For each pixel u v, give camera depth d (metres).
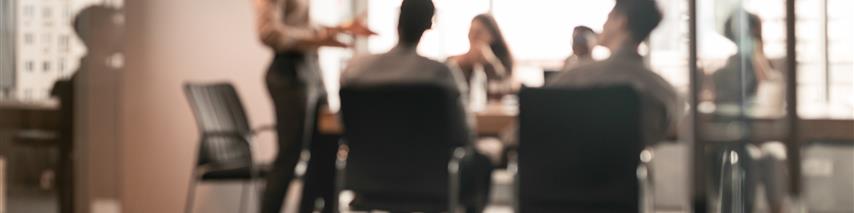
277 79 3.09
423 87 3.02
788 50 1.52
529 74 3.19
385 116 3.03
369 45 3.15
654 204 2.94
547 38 3.23
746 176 1.75
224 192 3.41
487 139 3.03
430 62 3.06
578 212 2.97
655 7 2.97
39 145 3.43
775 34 1.58
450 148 3.00
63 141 3.53
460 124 3.01
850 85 1.43
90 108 3.62
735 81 1.78
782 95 1.55
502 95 3.03
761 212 1.67
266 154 3.26
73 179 3.59
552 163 2.98
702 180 1.97
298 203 3.17
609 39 3.00
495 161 3.01
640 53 3.02
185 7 3.75
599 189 2.95
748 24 1.71
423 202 3.03
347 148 3.09
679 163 2.86
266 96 3.36
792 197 1.55
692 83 1.97
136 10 3.84
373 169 3.06
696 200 1.99
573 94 2.97
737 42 1.76
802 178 1.52
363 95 3.06
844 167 1.46
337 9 3.38
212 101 3.44
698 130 2.00
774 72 1.58
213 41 3.74
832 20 1.44
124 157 3.80
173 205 3.89
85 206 3.65
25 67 3.39
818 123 1.48
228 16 3.66
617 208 2.95
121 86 3.76
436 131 3.01
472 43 3.14
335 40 3.08
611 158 2.95
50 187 3.52
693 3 1.98
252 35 3.60
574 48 3.11
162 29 3.85
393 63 3.06
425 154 3.02
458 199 2.99
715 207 1.92
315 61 3.10
